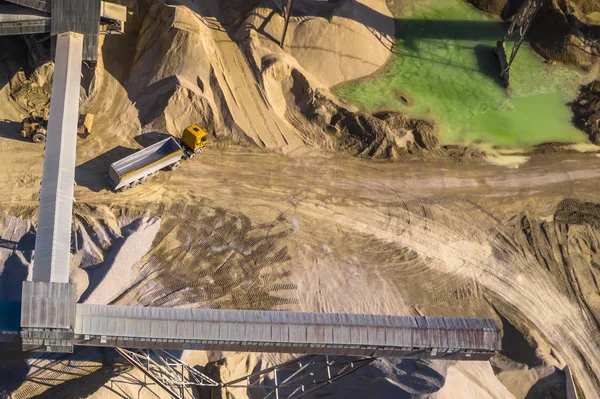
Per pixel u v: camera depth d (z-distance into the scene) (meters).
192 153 52.62
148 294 45.53
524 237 53.00
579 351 47.97
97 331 35.09
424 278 49.62
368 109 58.97
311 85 57.59
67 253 40.25
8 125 52.06
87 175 50.25
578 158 58.75
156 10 55.88
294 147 55.06
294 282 47.88
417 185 54.72
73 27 51.22
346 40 60.47
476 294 49.41
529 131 60.22
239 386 40.25
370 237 51.03
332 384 42.62
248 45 57.12
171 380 39.34
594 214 55.00
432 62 63.62
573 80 64.69
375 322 37.38
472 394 42.44
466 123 59.91
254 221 50.31
